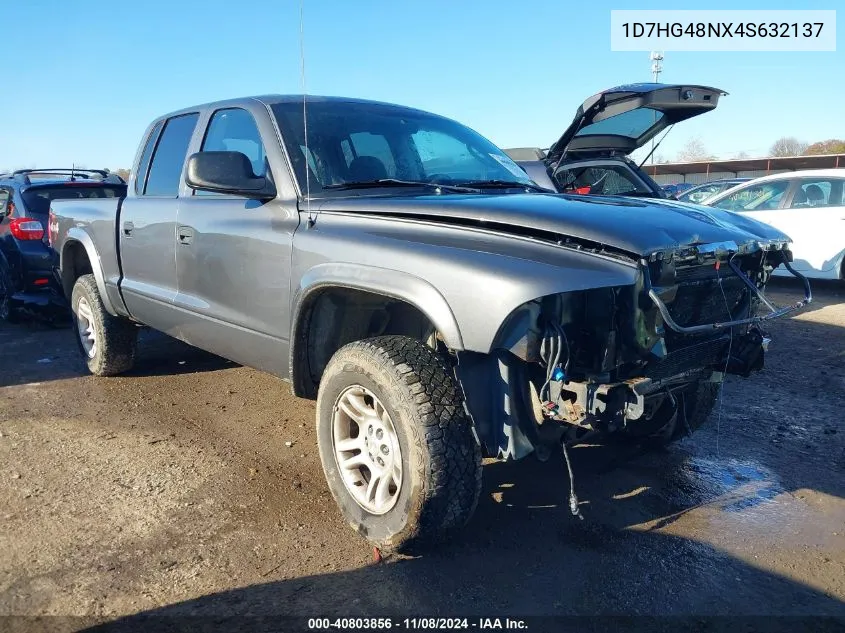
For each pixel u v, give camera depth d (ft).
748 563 9.60
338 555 9.64
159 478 12.05
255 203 11.98
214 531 10.25
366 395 9.74
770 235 10.61
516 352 8.19
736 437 14.35
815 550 9.95
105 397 16.56
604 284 8.06
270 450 13.42
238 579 9.05
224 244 12.26
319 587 8.89
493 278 8.13
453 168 13.12
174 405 16.02
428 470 8.64
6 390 17.12
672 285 8.63
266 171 11.94
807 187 33.04
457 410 8.79
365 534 9.70
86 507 10.95
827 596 8.86
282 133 11.95
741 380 18.39
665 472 12.59
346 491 10.09
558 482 12.03
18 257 24.63
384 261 9.24
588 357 8.77
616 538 10.22
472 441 8.84
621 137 27.73
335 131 12.39
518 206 9.37
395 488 9.44
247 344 12.16
